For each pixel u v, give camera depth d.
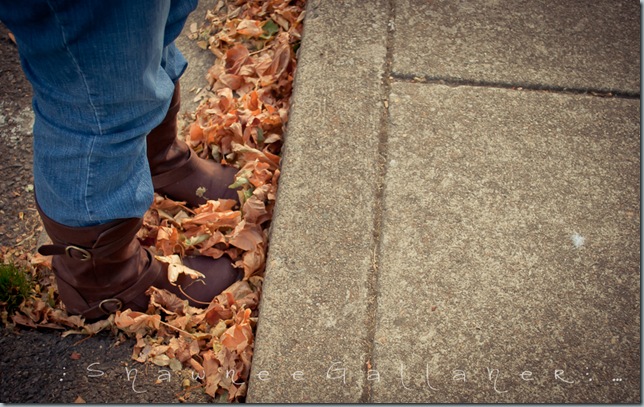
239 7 2.66
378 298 1.72
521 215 1.86
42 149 1.41
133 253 1.75
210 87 2.43
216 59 2.52
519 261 1.78
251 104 2.29
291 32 2.46
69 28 1.18
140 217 1.60
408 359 1.63
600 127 2.04
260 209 2.00
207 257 1.97
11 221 2.12
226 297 1.86
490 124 2.04
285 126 2.20
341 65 2.18
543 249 1.80
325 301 1.72
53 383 1.70
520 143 2.00
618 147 2.00
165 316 1.87
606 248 1.80
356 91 2.11
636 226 1.84
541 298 1.72
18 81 2.53
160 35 1.34
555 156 1.98
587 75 2.16
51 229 1.56
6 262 2.00
